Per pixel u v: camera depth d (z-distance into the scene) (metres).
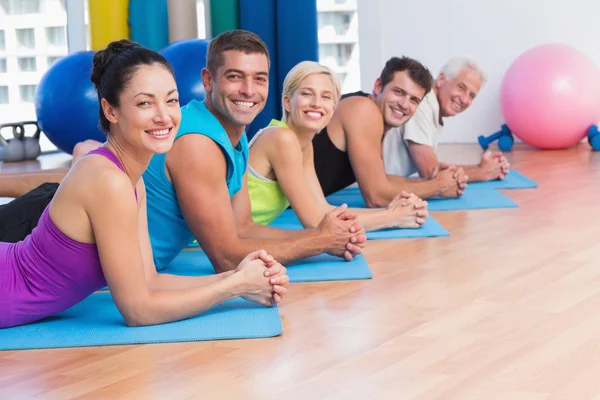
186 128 2.77
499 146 6.91
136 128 2.21
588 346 2.15
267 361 2.12
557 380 1.92
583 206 4.22
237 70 2.72
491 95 7.32
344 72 7.23
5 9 6.86
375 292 2.76
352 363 2.09
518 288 2.74
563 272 2.93
